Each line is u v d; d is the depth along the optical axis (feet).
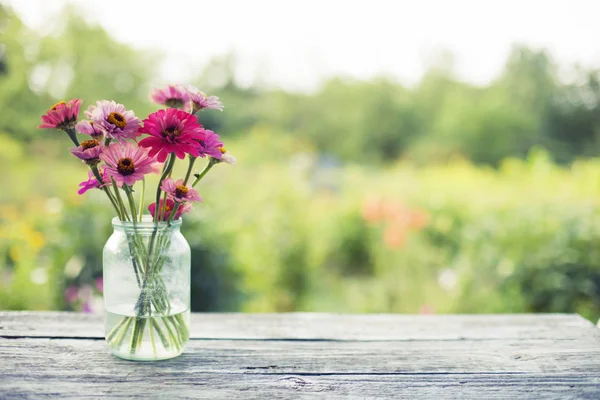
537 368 3.18
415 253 12.40
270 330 3.76
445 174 26.50
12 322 3.76
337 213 16.11
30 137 25.23
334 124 59.98
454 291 9.92
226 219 10.32
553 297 9.60
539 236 10.15
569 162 49.83
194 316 4.04
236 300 8.66
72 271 8.14
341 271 15.20
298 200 14.47
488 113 51.13
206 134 3.06
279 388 2.85
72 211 8.59
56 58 28.66
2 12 24.47
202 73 59.67
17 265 8.80
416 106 58.49
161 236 3.10
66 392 2.75
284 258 11.82
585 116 52.29
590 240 9.83
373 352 3.38
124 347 3.13
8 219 10.56
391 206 13.75
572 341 3.63
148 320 3.12
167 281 3.14
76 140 3.10
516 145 51.19
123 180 2.84
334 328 3.83
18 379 2.89
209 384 2.88
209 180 11.82
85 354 3.24
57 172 20.81
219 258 8.44
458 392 2.85
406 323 3.97
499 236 10.46
